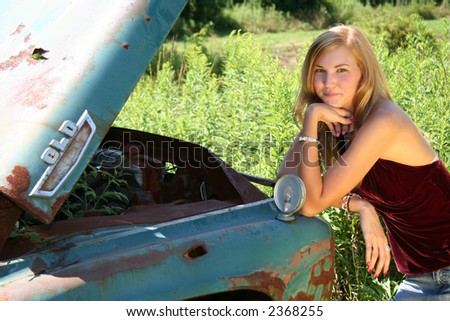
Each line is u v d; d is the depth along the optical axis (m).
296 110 4.64
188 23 33.25
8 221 3.46
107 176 4.83
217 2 35.47
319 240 4.07
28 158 3.37
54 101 3.58
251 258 3.76
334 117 4.30
